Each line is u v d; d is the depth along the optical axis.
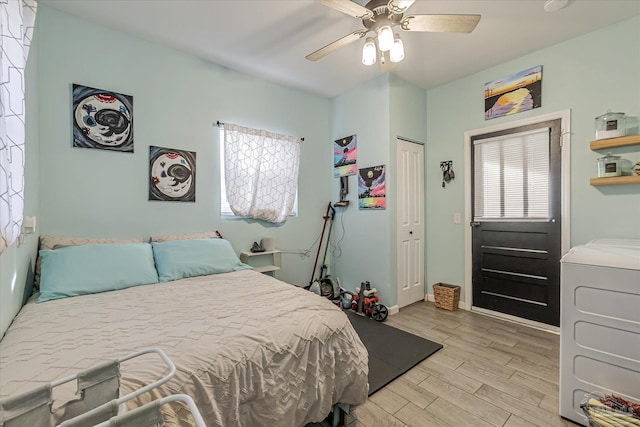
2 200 0.77
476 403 1.61
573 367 1.47
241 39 2.44
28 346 1.04
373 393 1.70
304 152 3.60
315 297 1.64
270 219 3.22
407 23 1.70
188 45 2.53
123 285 1.85
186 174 2.67
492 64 2.84
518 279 2.75
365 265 3.34
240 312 1.38
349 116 3.55
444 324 2.74
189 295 1.68
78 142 2.14
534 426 1.44
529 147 2.66
